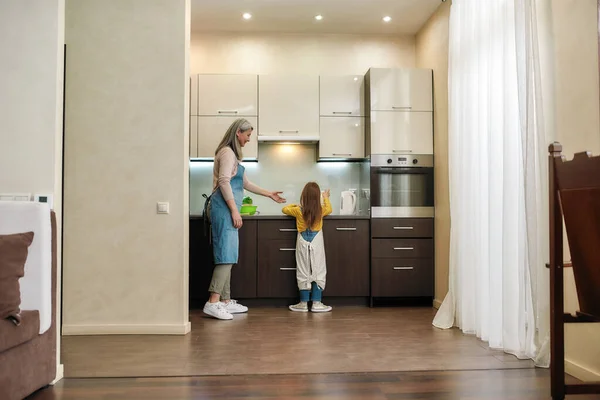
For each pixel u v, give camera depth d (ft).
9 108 9.36
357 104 18.56
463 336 12.73
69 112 13.19
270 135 18.31
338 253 17.43
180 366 9.94
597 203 6.96
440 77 16.93
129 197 13.17
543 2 10.38
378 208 17.54
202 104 18.25
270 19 17.97
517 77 10.47
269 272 17.21
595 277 7.39
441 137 16.89
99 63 13.25
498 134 11.89
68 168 13.14
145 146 13.23
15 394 7.61
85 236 13.08
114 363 10.18
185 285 13.19
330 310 16.58
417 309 16.89
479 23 12.82
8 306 7.52
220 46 19.25
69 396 8.20
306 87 18.49
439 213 17.11
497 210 11.73
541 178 10.12
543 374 9.41
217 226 15.20
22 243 7.99
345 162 19.48
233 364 10.08
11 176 9.29
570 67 9.53
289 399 8.03
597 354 8.82
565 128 9.70
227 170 15.16
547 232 10.11
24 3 9.41
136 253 13.11
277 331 13.29
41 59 9.38
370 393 8.32
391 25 18.65
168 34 13.32
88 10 13.25
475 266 12.79
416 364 10.09
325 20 18.08
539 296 10.05
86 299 13.03
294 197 19.43
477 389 8.52
